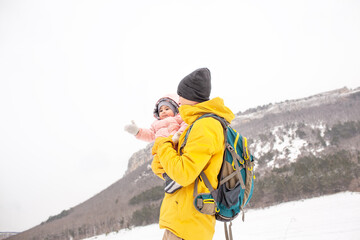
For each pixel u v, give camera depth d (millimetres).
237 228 11523
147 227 22094
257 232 10031
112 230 25016
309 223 9883
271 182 22234
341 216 10359
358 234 7062
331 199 16500
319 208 14016
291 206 17062
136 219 24828
